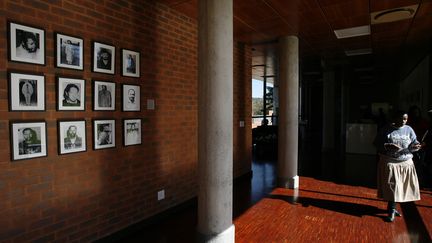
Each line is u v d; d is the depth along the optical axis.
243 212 4.20
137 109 3.55
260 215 4.08
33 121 2.49
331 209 4.32
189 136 4.52
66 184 2.79
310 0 3.71
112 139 3.25
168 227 3.71
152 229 3.65
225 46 3.03
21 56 2.39
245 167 6.34
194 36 4.60
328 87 10.23
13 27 2.34
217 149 3.04
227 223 3.13
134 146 3.54
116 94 3.29
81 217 2.94
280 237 3.38
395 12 4.16
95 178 3.08
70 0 2.77
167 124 4.06
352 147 9.53
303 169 7.23
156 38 3.84
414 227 3.67
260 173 6.83
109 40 3.19
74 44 2.81
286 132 5.49
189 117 4.51
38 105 2.52
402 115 3.72
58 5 2.67
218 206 3.06
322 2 3.78
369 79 14.91
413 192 3.78
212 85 3.01
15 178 2.39
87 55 2.96
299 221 3.86
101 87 3.10
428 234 3.47
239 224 3.76
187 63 4.45
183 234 3.51
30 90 2.46
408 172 3.77
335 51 6.98
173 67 4.16
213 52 2.99
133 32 3.49
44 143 2.58
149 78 3.74
